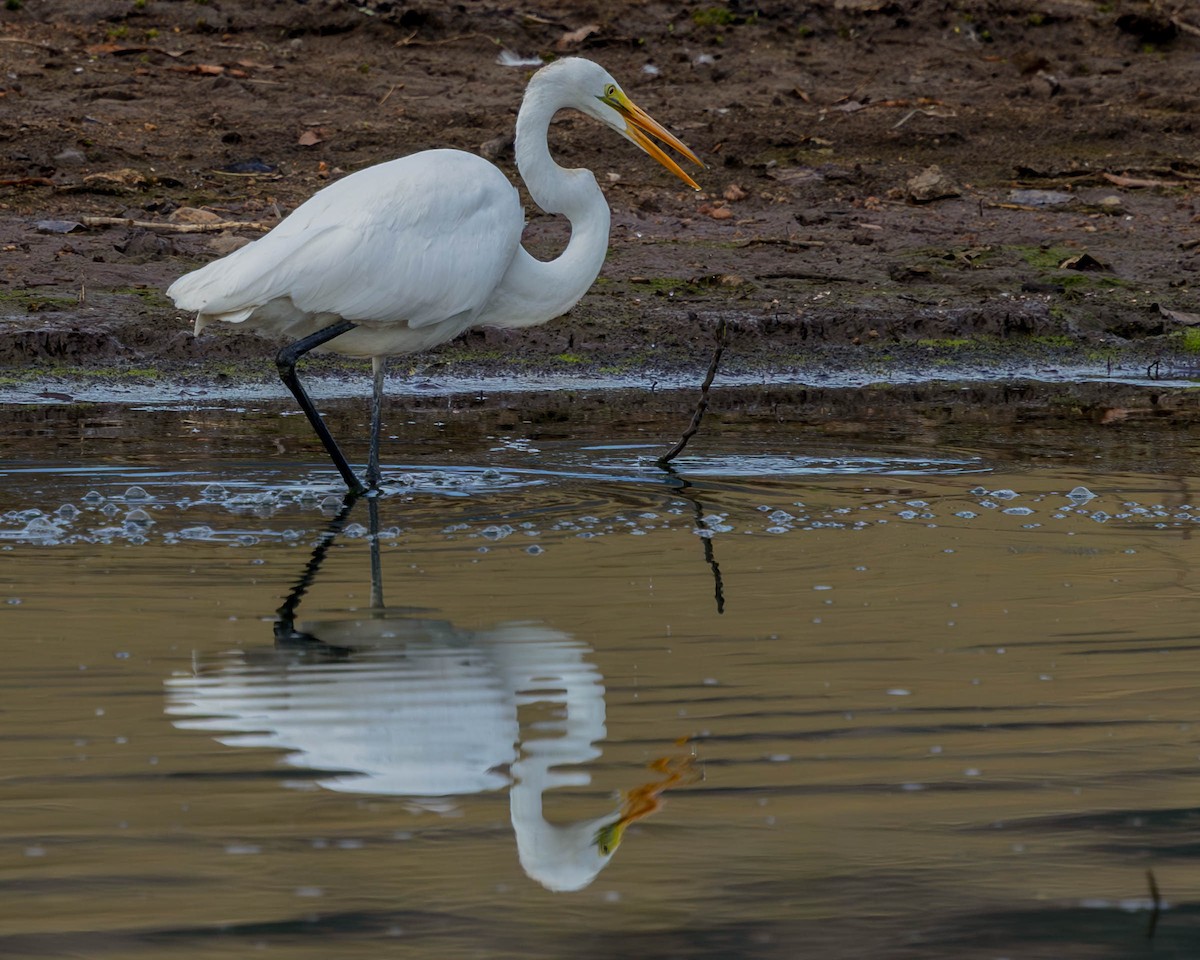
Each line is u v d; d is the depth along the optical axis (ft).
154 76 81.30
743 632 27.22
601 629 27.35
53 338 54.08
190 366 54.24
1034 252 69.36
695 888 18.13
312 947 16.70
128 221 65.00
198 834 19.13
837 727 22.84
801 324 60.44
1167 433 46.29
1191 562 32.27
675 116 83.35
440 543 33.24
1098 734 22.67
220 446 42.78
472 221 37.50
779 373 56.85
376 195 36.68
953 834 19.49
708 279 64.59
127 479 38.68
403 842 19.08
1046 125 85.66
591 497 37.55
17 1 86.63
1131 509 36.94
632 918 17.49
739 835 19.45
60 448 42.01
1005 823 19.84
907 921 17.44
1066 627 27.73
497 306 40.14
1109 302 64.23
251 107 79.10
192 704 23.39
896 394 53.31
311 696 23.77
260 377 53.72
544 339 58.34
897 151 82.23
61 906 17.42
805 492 38.37
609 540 33.65
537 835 19.35
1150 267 68.74
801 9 97.04
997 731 22.75
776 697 24.03
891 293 64.23
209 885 17.93
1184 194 78.48
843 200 75.61
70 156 71.26
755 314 60.95
